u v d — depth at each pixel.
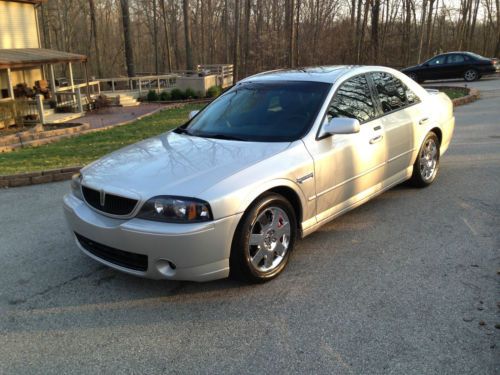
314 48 44.50
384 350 3.00
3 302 3.77
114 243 3.61
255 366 2.91
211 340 3.19
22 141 12.76
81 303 3.72
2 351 3.15
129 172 3.88
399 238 4.70
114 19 64.62
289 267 4.18
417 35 46.50
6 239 5.09
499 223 4.97
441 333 3.15
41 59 19.92
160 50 63.91
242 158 3.91
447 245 4.50
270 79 5.18
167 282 4.00
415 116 5.75
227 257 3.61
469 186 6.24
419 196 5.91
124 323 3.43
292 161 4.01
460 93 17.00
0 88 20.83
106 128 14.84
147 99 25.09
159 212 3.45
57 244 4.90
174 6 58.09
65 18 55.84
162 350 3.10
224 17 54.34
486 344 3.02
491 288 3.69
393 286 3.79
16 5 22.19
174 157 4.06
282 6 45.97
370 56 33.16
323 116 4.45
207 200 3.43
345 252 4.44
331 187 4.43
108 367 2.96
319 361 2.93
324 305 3.56
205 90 26.69
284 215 3.98
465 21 44.97
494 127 10.25
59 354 3.10
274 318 3.42
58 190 6.98
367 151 4.84
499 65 23.70
